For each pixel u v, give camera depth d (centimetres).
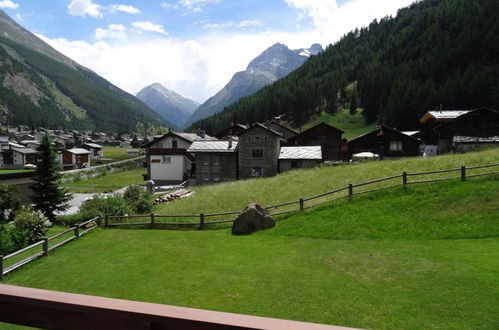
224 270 1325
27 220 2092
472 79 8488
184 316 180
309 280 1177
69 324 205
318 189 2402
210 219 2223
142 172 8356
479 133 4162
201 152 4781
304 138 6031
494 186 1727
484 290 992
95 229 2216
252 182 3241
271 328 166
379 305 970
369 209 1812
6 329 980
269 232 1816
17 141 12800
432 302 958
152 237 1936
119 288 1216
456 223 1554
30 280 1352
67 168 9500
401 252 1362
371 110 11125
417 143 4966
